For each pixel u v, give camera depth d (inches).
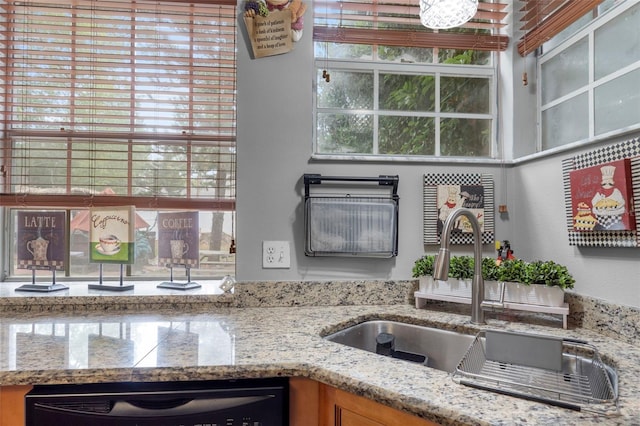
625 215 38.7
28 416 31.2
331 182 57.6
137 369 31.9
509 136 60.8
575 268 46.6
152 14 62.0
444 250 40.8
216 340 39.6
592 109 49.1
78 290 58.4
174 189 64.2
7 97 62.0
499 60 63.4
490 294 48.8
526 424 22.7
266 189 56.4
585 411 24.2
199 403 32.2
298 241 56.7
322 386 34.2
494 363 34.3
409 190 58.9
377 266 57.8
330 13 60.2
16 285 62.7
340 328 47.2
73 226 66.1
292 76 57.4
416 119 63.3
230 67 63.6
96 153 63.4
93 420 31.2
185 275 66.7
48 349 36.7
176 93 63.4
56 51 61.9
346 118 62.0
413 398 26.3
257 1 56.8
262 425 32.6
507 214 59.6
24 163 62.7
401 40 61.4
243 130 56.3
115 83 62.7
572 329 43.8
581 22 51.2
